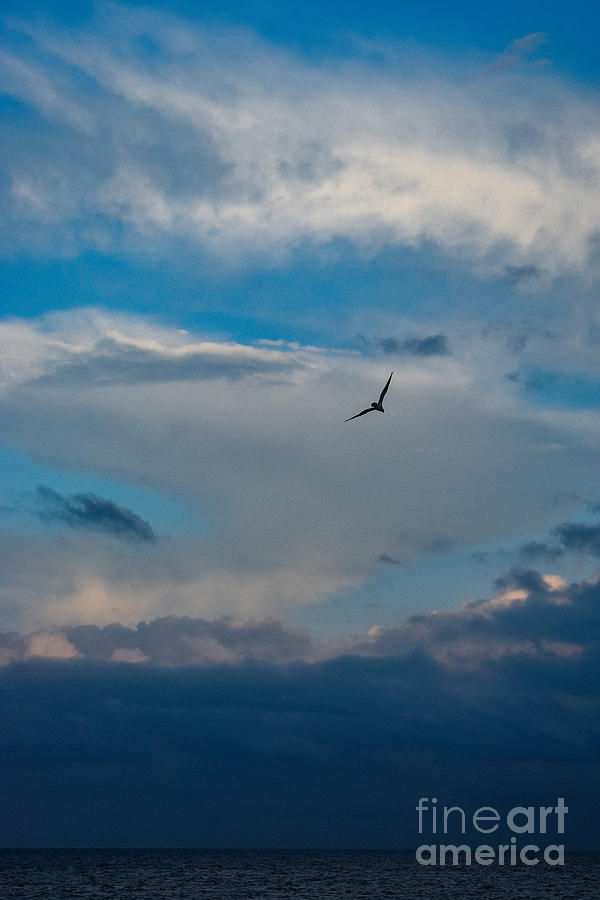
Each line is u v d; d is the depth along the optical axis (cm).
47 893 11825
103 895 11500
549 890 12975
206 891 12231
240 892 12050
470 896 11656
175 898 11050
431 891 12512
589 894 12362
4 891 12138
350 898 11162
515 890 12862
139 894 11669
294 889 12675
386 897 11375
